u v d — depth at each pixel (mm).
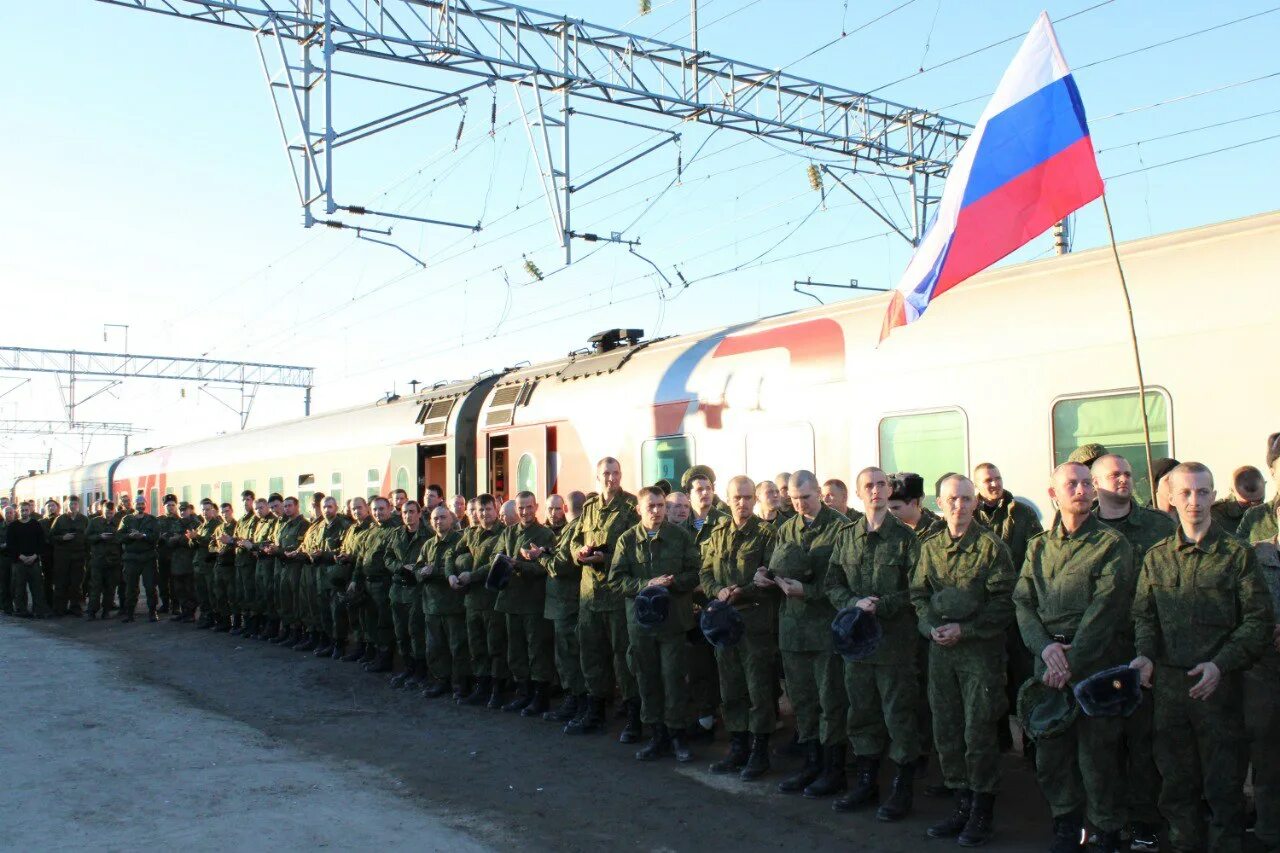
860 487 6355
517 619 9508
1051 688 5145
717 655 7316
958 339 8078
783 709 9266
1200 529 4938
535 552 9133
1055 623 5199
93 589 17938
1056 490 5336
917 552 5996
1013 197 6738
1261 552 5199
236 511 22453
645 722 7723
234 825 6137
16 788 6977
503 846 5816
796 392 9367
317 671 12086
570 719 9023
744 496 7199
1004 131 6836
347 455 17844
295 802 6633
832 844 5750
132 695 10539
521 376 14117
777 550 6848
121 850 5695
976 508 6832
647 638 7676
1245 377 6398
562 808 6543
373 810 6477
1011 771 7008
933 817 6145
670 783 7047
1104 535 5195
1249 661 4738
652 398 11094
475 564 9930
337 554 12711
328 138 12141
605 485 8562
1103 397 7082
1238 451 6387
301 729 8977
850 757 7578
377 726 9078
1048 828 5855
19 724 9055
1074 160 6434
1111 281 7242
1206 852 5074
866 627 5863
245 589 15172
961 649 5684
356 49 12398
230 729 8867
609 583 7859
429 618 10352
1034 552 5395
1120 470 5473
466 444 14750
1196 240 6949
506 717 9328
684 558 7684
